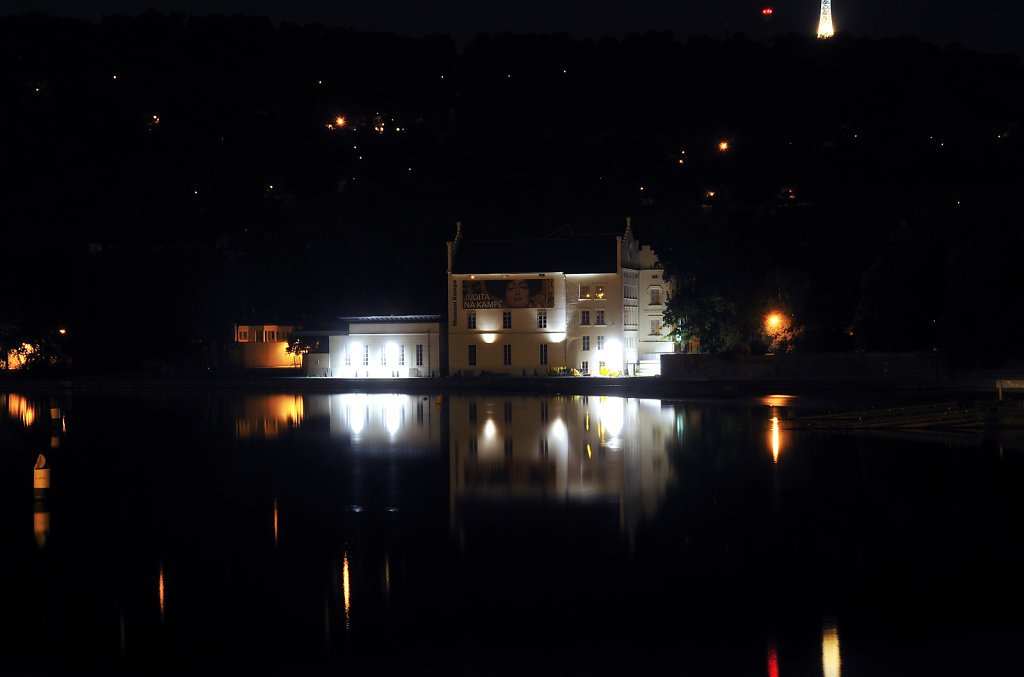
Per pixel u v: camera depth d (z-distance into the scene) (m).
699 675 33.06
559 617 38.47
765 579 43.03
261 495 63.81
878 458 77.62
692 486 65.31
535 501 60.41
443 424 108.94
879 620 37.84
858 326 183.50
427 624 37.88
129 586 42.88
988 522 53.41
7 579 44.19
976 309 158.00
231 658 34.97
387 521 55.00
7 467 78.50
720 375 185.38
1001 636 36.09
